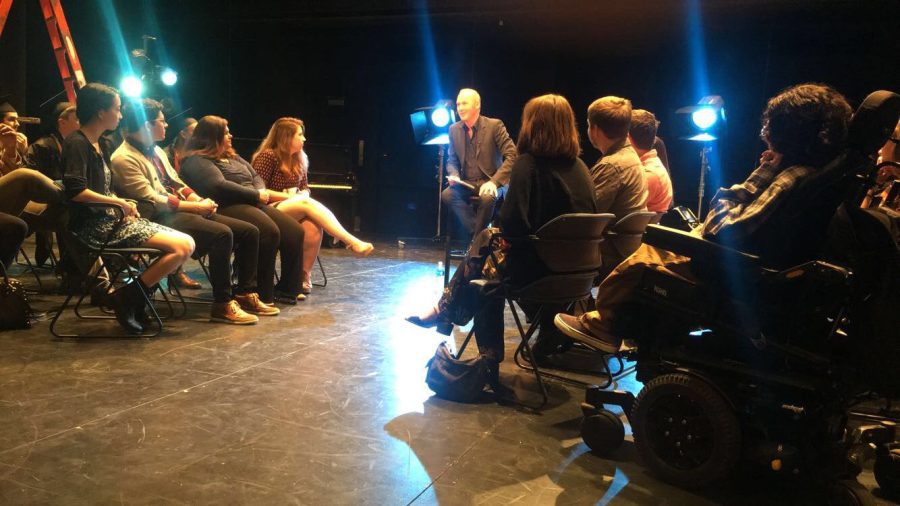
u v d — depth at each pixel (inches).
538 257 98.4
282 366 116.6
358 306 169.2
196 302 165.2
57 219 153.8
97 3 353.4
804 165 71.2
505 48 321.1
